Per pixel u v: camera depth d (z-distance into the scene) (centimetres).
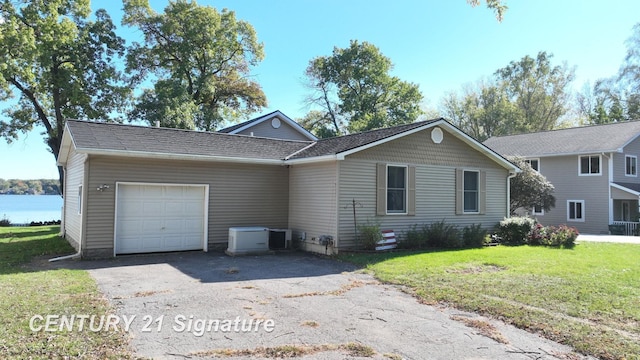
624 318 559
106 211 1078
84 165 1061
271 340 472
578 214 2452
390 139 1221
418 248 1248
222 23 3003
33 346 428
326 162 1200
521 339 486
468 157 1463
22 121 2614
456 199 1424
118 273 873
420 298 670
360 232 1185
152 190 1156
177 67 2967
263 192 1326
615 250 1266
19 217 2820
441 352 444
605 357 430
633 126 2448
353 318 562
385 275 847
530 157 2619
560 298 659
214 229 1236
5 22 2019
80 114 2562
